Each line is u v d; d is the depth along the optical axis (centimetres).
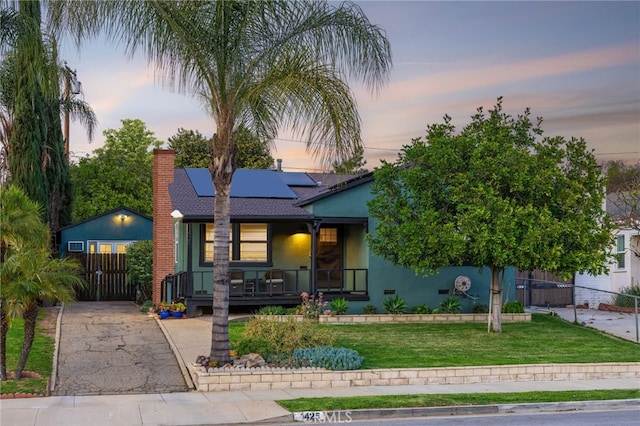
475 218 1783
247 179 2617
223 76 1392
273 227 2400
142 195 4197
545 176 1844
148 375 1452
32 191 2342
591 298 2838
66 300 1350
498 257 1784
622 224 2728
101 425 1058
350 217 2267
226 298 1453
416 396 1303
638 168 3512
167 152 2495
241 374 1364
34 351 1584
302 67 1388
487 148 1872
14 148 2348
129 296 2789
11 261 1290
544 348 1788
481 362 1583
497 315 1991
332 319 2077
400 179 2012
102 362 1540
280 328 1606
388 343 1781
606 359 1675
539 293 2770
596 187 1947
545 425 1129
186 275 2166
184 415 1134
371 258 2275
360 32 1406
